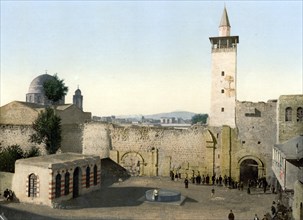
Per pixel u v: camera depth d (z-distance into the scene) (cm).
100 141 5331
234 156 4797
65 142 5441
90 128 5403
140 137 5172
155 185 4431
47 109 5000
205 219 2934
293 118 4397
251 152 4741
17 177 3334
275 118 4697
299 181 2586
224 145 4809
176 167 5006
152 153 5100
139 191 4028
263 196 3944
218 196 3903
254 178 5097
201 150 4922
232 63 4881
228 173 4775
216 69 4947
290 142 3703
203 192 4112
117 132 5262
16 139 5403
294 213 2706
